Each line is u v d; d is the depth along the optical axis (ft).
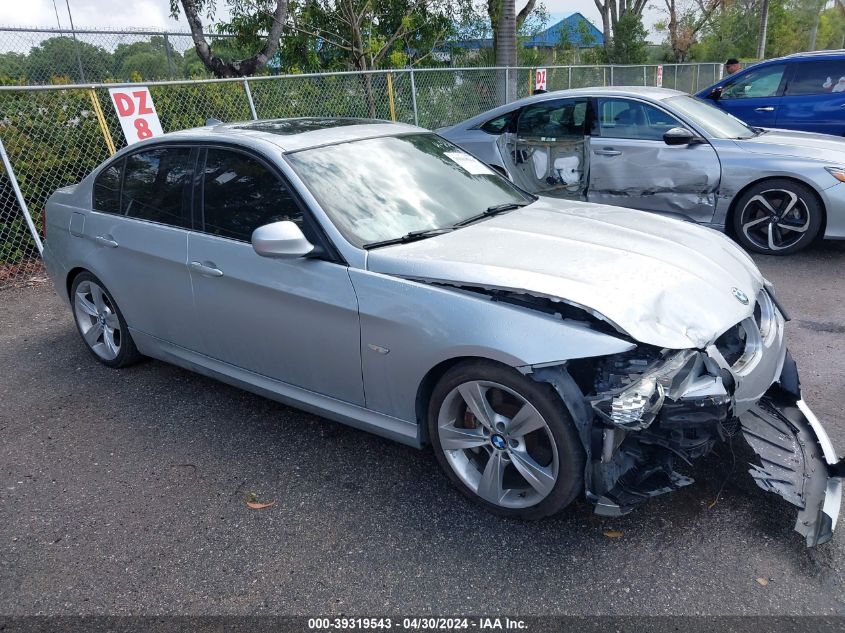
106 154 25.77
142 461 11.75
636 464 8.86
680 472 10.30
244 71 35.24
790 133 23.22
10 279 23.31
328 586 8.62
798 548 8.76
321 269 10.30
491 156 25.34
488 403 9.21
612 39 83.66
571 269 9.27
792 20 139.23
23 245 24.49
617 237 10.66
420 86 37.22
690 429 8.66
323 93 32.78
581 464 8.59
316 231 10.46
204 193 12.16
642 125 22.81
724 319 8.96
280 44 43.39
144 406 13.74
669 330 8.42
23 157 23.79
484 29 50.06
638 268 9.39
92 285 14.92
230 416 13.15
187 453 11.93
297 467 11.31
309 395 11.36
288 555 9.22
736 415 8.95
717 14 112.27
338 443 11.98
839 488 8.96
